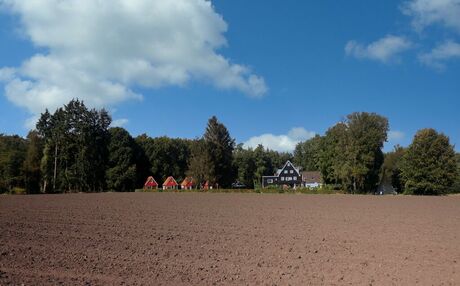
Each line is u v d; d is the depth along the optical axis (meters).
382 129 99.75
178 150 129.50
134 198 56.03
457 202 53.88
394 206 45.19
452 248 18.47
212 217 31.05
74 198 54.78
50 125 103.06
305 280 12.69
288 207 42.34
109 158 107.69
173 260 15.23
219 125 123.31
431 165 90.94
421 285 12.30
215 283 12.20
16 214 30.62
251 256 16.20
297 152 185.12
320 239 20.62
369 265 14.83
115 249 17.11
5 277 12.27
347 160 98.38
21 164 94.12
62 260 14.76
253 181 151.38
